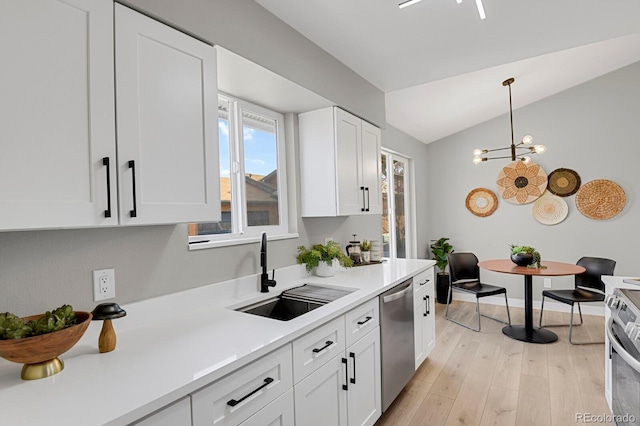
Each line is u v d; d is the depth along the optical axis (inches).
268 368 47.0
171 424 35.0
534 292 173.0
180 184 49.3
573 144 163.2
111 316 43.3
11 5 33.8
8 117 33.4
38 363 37.4
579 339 131.1
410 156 178.1
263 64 64.9
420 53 86.0
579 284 140.9
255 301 72.0
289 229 93.4
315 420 56.7
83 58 39.1
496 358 116.6
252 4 63.2
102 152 40.5
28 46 34.8
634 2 67.1
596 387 96.0
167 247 59.9
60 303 46.6
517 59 90.5
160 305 57.7
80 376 37.6
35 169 35.2
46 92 36.1
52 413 30.7
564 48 85.1
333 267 95.0
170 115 48.3
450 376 104.3
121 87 42.6
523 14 70.3
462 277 159.2
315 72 79.5
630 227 152.8
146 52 45.7
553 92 164.2
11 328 36.1
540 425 80.0
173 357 42.4
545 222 169.5
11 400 32.9
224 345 46.1
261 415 45.7
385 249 162.7
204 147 52.8
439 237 198.2
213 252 68.5
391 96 126.9
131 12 44.0
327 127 89.6
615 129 155.1
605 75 156.4
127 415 30.8
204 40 54.2
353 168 96.0
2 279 41.7
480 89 140.8
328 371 60.2
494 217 183.0
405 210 182.2
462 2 65.9
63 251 46.9
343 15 69.1
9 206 33.4
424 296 108.3
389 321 83.4
